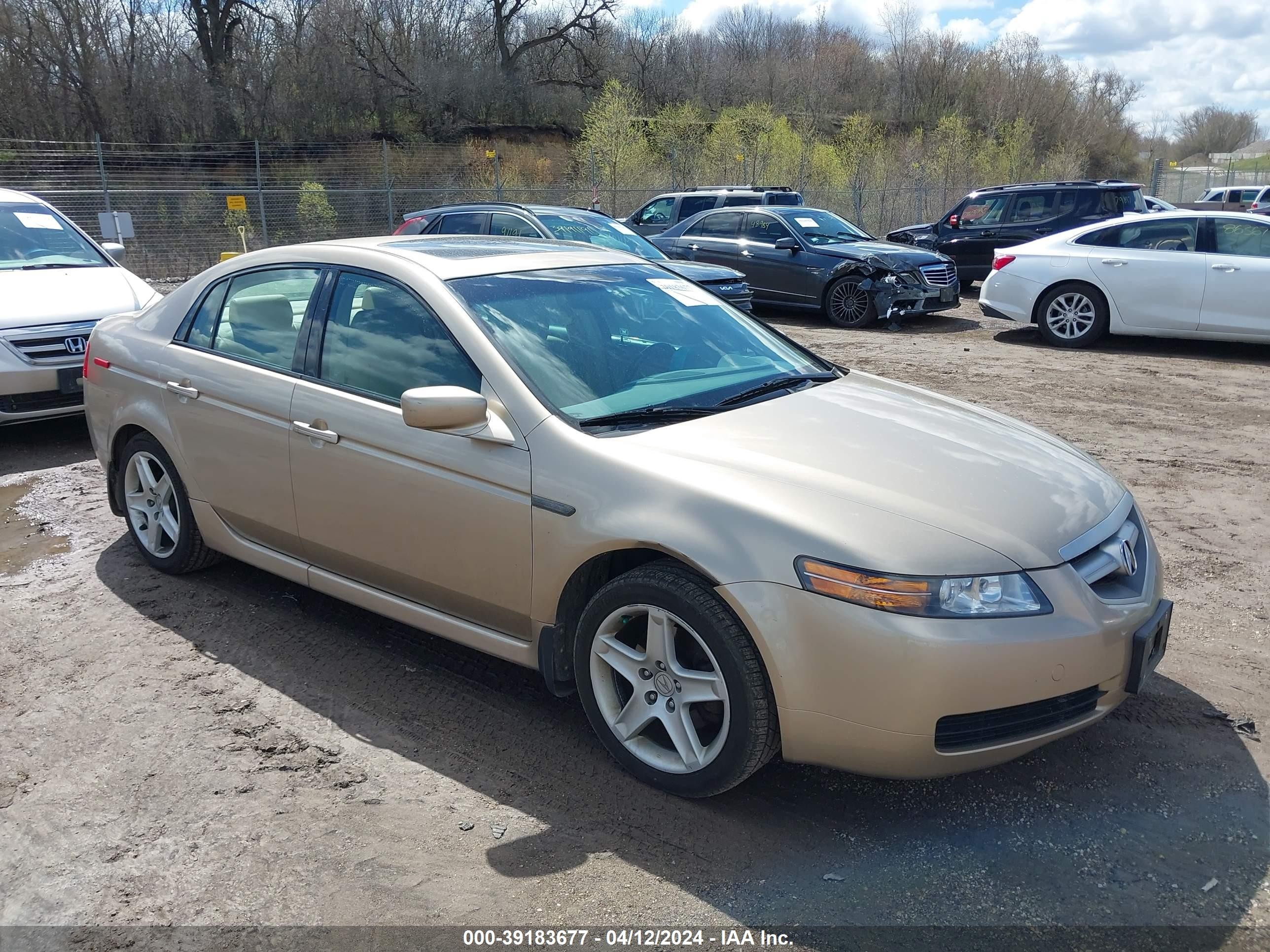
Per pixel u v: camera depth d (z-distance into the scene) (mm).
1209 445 6938
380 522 3428
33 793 2941
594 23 48625
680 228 14930
